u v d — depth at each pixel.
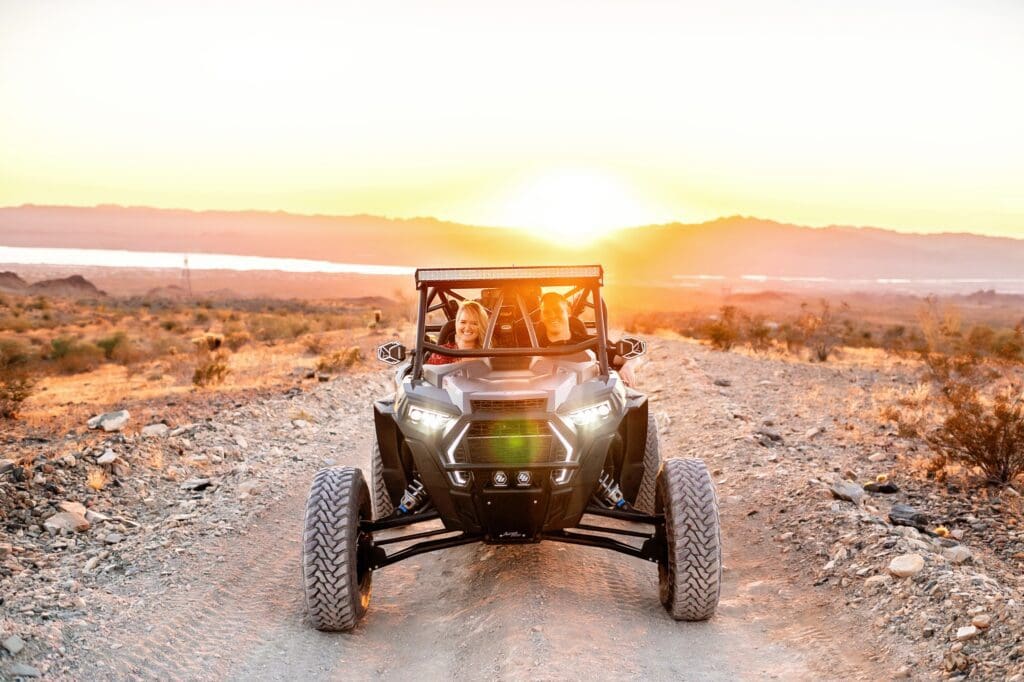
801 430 11.30
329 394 15.24
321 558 4.86
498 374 5.24
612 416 5.19
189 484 8.70
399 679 4.48
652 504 6.90
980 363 19.20
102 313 65.69
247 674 4.56
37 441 11.57
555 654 4.48
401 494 5.80
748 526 7.06
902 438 10.61
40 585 5.65
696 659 4.54
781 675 4.34
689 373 16.72
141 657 4.71
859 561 5.76
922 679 4.21
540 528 5.08
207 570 6.18
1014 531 6.74
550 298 5.89
